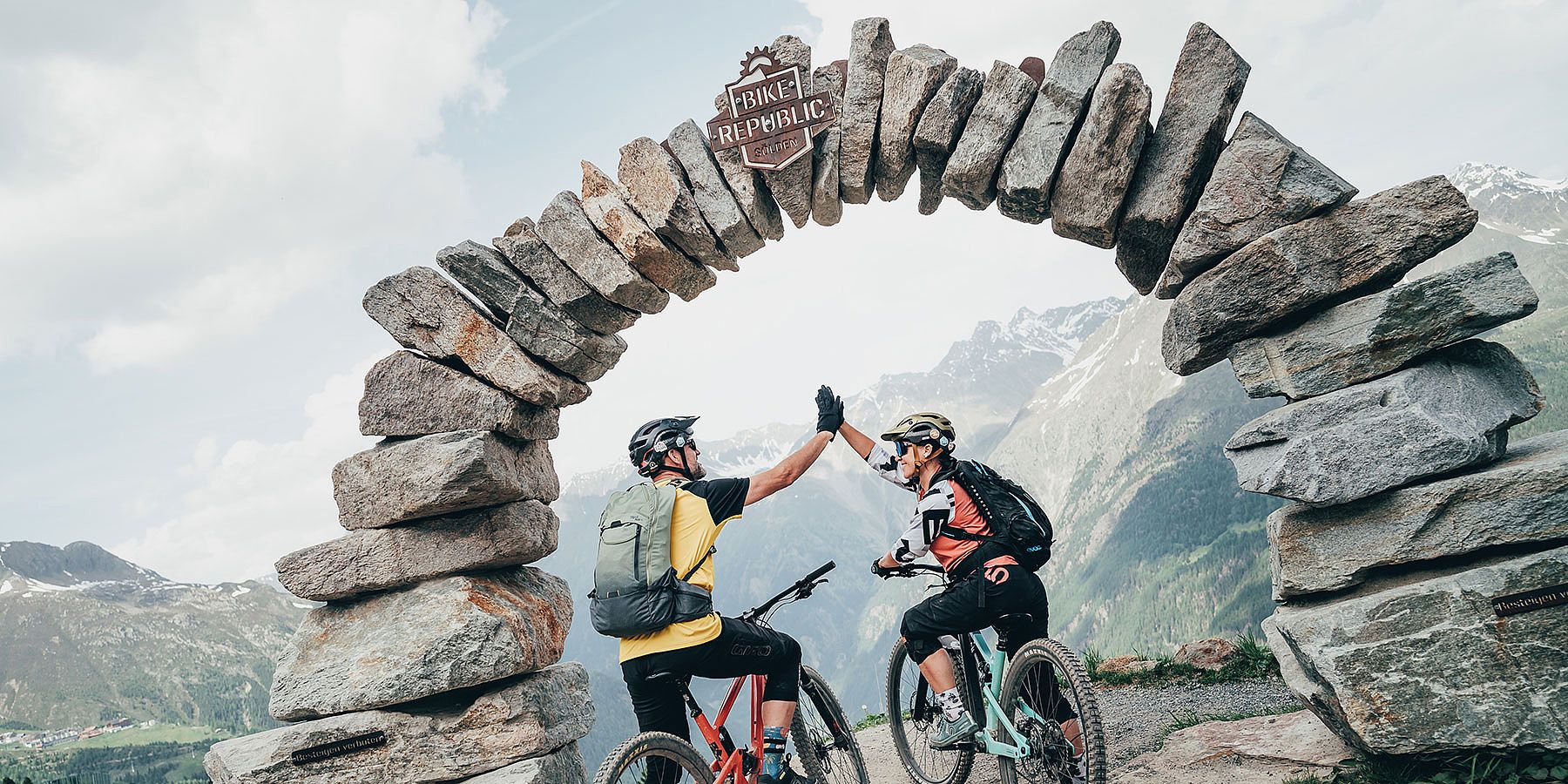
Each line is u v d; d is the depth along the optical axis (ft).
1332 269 15.10
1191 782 14.99
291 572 18.89
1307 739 15.61
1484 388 14.79
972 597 13.87
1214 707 21.01
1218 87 16.52
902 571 15.12
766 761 12.70
